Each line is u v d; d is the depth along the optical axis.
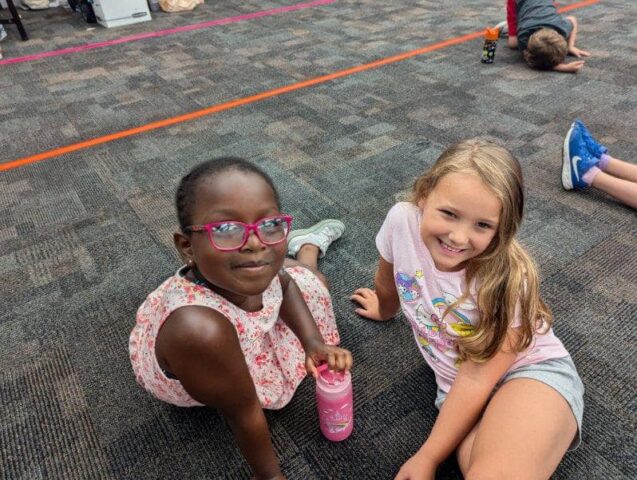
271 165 2.01
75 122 2.45
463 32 3.42
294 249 1.46
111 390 1.14
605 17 3.50
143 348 0.92
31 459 1.01
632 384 1.09
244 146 2.16
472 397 0.86
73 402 1.12
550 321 0.92
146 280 1.46
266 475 0.90
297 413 1.07
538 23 2.77
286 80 2.82
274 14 4.13
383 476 0.95
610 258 1.45
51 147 2.23
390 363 1.18
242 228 0.67
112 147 2.21
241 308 0.85
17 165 2.10
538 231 1.57
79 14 4.50
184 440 1.03
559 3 3.82
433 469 0.85
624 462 0.94
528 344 0.86
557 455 0.80
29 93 2.82
